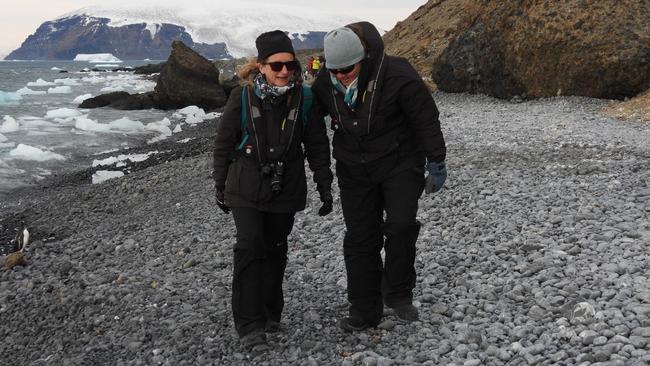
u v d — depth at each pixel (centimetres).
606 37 1484
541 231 591
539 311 420
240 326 432
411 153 408
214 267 646
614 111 1368
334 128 411
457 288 491
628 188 711
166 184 1212
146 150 1923
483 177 848
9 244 978
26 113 3216
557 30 1562
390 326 439
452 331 420
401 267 421
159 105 3406
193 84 3350
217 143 416
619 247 515
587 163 863
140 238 822
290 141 405
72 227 1027
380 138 401
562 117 1366
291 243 685
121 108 3381
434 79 2034
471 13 1962
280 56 390
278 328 465
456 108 1681
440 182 401
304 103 409
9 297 672
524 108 1563
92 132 2402
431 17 2945
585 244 532
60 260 780
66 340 534
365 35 386
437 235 637
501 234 604
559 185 761
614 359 336
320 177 425
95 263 748
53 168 1703
